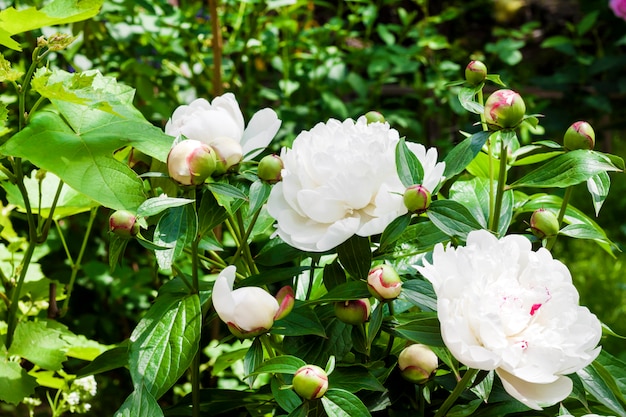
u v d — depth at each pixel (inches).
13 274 65.2
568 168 49.4
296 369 45.1
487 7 174.9
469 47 172.7
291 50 120.7
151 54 105.0
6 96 96.7
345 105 120.4
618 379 50.5
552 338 43.4
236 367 92.3
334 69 117.0
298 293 54.7
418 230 50.2
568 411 49.9
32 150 51.4
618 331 130.3
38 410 97.3
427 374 47.6
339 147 48.5
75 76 51.8
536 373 42.9
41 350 59.1
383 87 141.9
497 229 50.9
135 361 47.5
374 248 53.0
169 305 49.0
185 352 47.7
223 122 50.1
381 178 48.1
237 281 51.9
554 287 44.7
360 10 123.3
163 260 47.2
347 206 47.8
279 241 53.9
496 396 48.4
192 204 48.3
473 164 57.4
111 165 51.0
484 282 43.9
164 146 51.5
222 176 49.4
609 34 168.4
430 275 43.8
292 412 45.0
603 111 155.3
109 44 105.8
